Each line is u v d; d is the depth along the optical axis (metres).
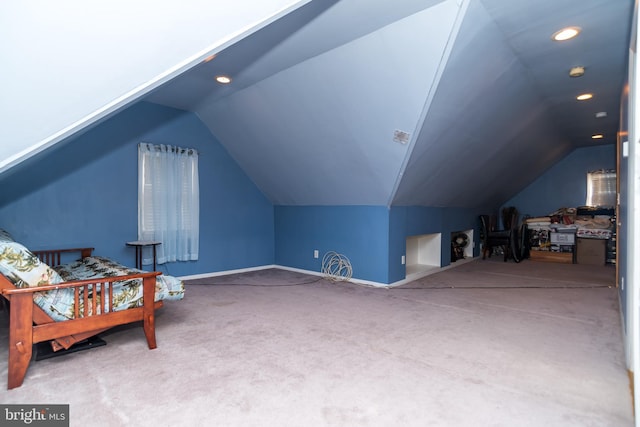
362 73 3.01
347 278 4.85
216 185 5.14
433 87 2.82
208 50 1.81
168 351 2.45
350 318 3.18
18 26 1.25
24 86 1.50
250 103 4.05
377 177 4.09
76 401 1.81
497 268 5.84
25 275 2.06
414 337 2.71
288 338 2.69
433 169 4.26
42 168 3.65
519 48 2.90
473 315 3.28
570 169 7.34
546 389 1.95
